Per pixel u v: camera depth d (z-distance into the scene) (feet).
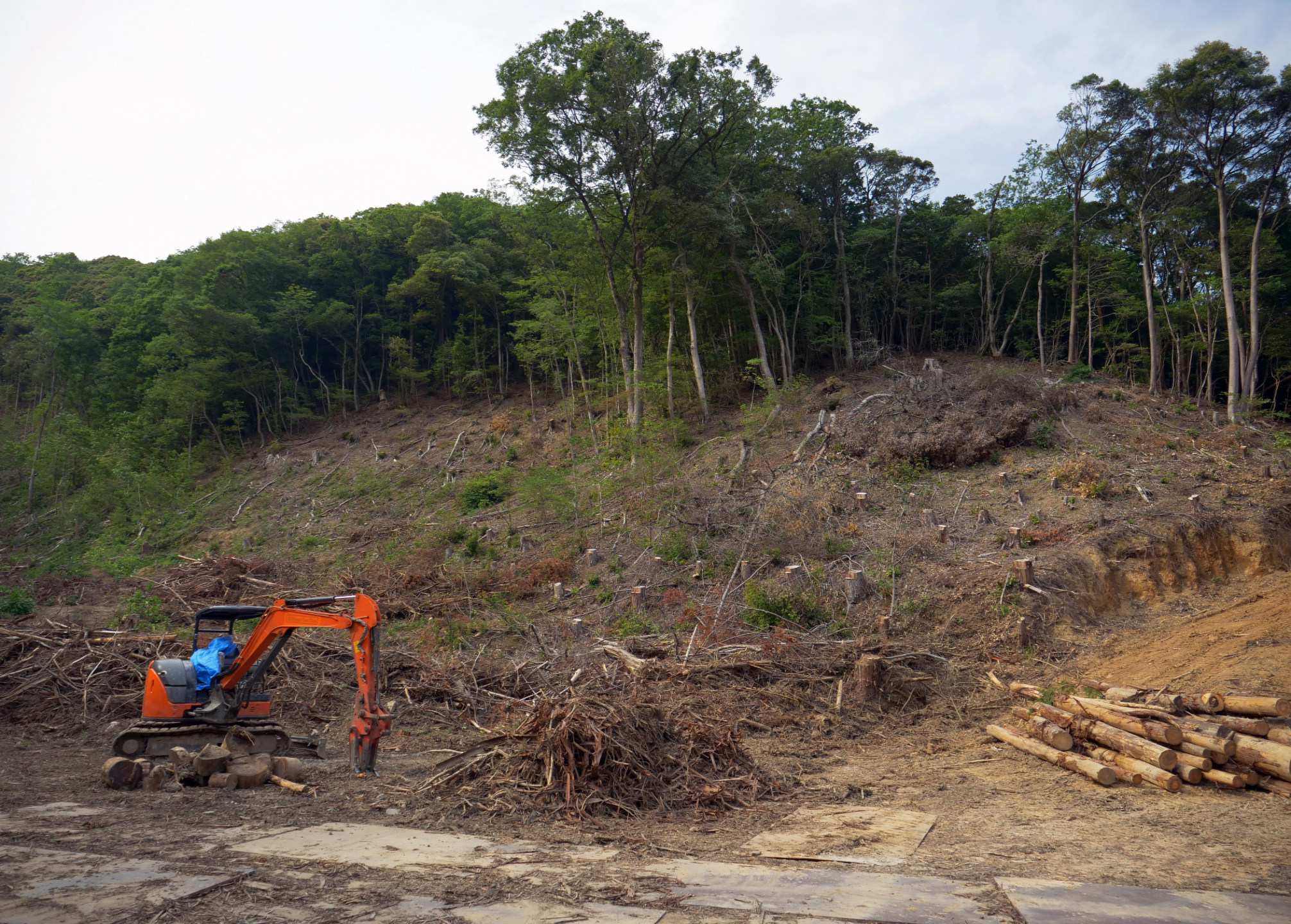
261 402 164.04
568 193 109.09
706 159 115.85
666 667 43.86
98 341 172.04
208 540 111.45
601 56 97.19
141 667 43.24
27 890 16.51
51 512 126.93
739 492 75.25
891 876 18.42
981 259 147.02
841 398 104.68
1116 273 130.21
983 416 81.87
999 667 45.93
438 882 17.60
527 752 27.02
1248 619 47.11
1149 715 30.42
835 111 148.77
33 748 34.71
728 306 128.77
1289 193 111.04
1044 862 19.60
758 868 19.16
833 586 55.31
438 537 83.35
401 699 43.70
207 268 169.78
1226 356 134.41
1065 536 58.70
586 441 115.14
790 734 37.52
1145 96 103.55
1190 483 67.46
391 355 172.35
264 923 14.93
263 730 31.86
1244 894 16.74
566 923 15.07
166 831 21.66
